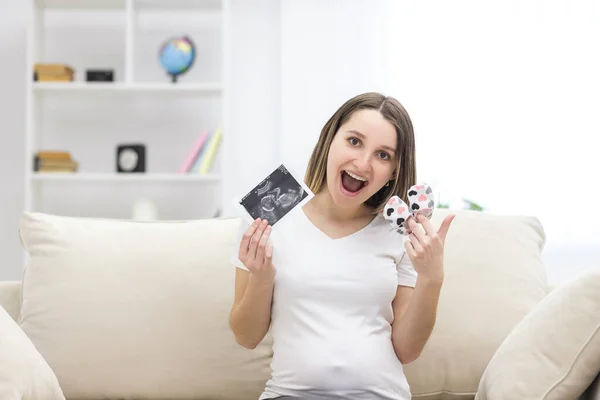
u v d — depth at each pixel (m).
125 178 3.54
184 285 1.90
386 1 3.64
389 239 1.68
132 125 3.83
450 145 3.59
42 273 1.92
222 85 3.54
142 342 1.86
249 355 1.89
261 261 1.54
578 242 3.53
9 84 3.76
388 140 1.57
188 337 1.87
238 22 3.80
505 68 3.58
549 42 3.56
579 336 1.49
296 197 1.58
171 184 3.82
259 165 3.79
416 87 3.62
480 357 1.91
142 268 1.91
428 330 1.58
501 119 3.58
